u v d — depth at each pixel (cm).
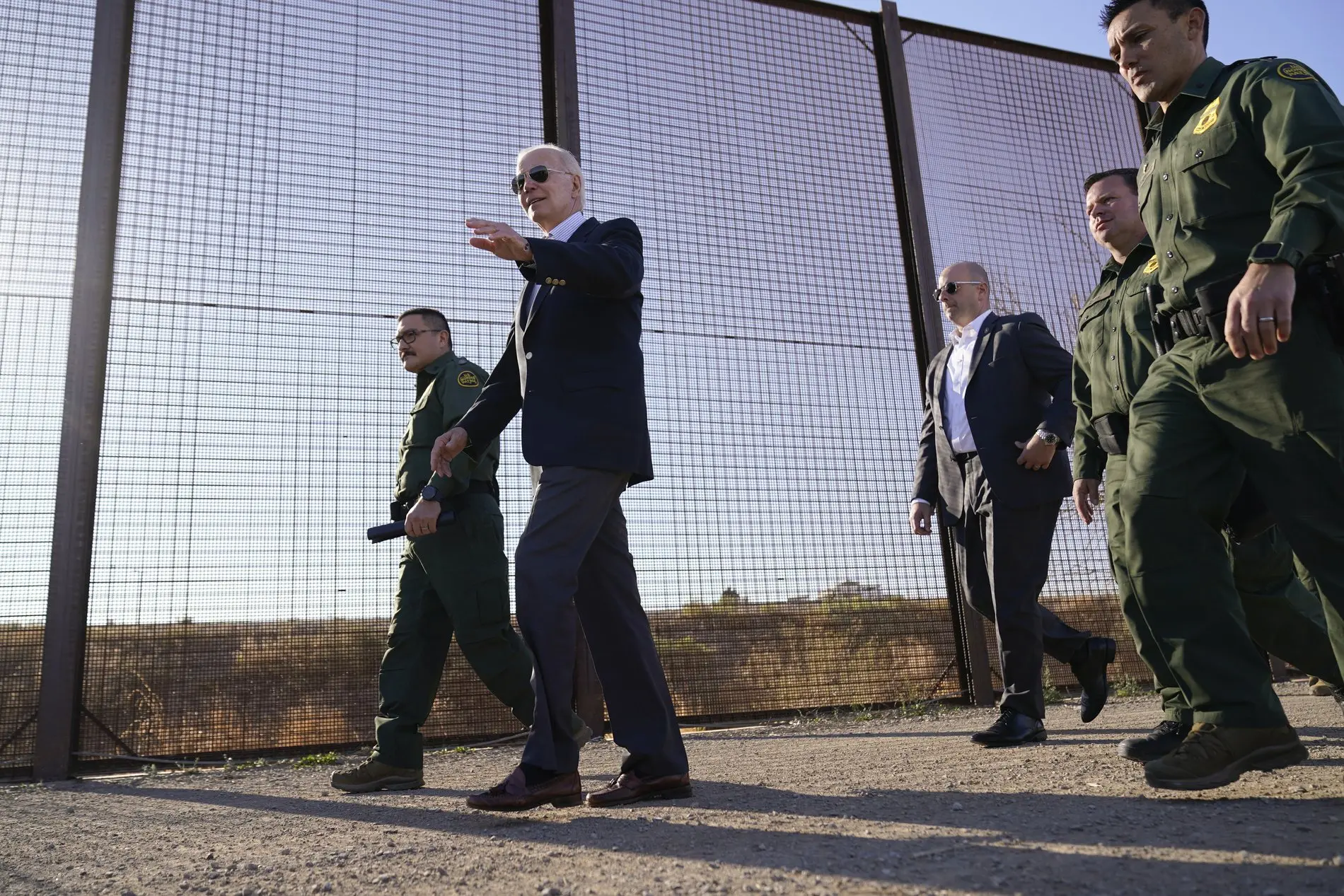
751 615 458
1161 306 203
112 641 376
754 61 529
